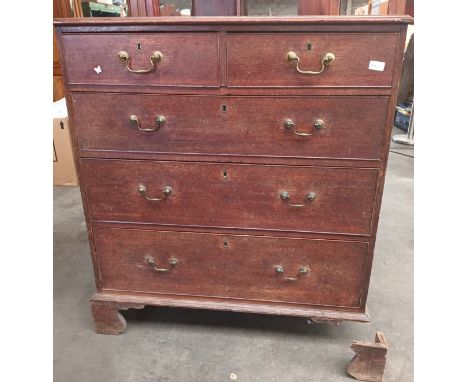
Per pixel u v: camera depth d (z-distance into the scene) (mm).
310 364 1331
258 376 1280
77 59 1120
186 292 1384
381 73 1025
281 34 1017
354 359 1253
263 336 1465
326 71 1036
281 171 1165
